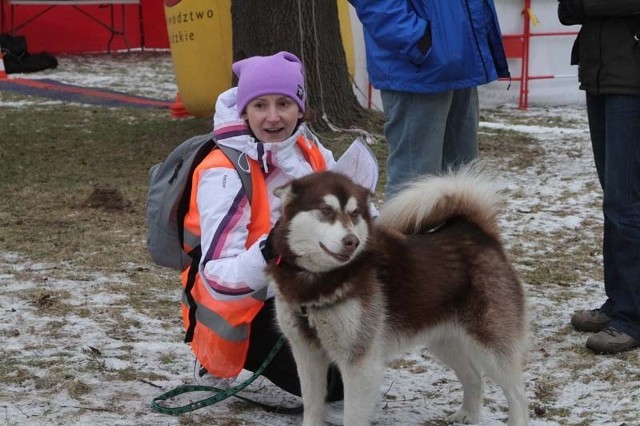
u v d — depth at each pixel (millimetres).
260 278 3467
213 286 3549
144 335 4883
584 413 4000
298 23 10438
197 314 3764
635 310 4691
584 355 4703
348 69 11539
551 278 6059
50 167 9453
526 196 8352
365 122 11000
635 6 4273
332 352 3424
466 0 4930
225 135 3688
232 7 10539
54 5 21359
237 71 3824
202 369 4168
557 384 4336
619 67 4438
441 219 3768
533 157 10062
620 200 4609
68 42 21766
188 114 12680
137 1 21609
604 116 4734
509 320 3598
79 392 4027
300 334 3467
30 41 21250
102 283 5781
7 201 7945
